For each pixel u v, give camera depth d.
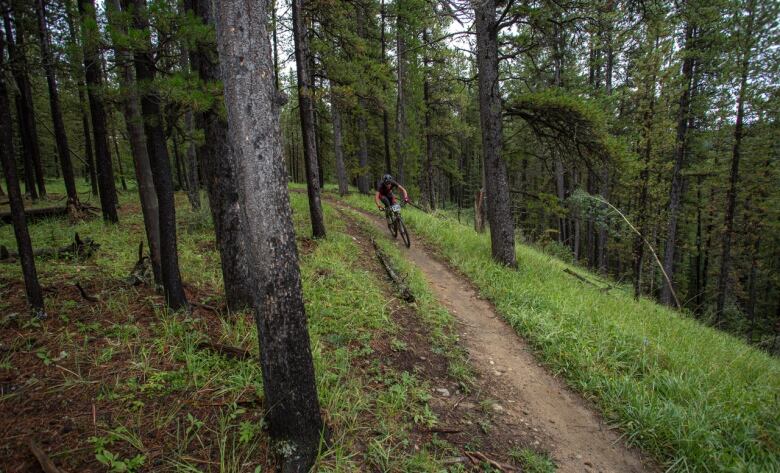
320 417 2.95
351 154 24.09
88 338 3.74
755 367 6.06
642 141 11.37
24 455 2.41
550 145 9.81
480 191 14.20
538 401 4.42
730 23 15.19
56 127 10.80
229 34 2.39
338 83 10.57
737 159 17.80
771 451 3.52
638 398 4.22
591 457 3.60
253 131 2.45
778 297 26.19
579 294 8.40
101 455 2.42
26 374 3.15
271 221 2.54
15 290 4.60
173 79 3.65
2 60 3.87
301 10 8.72
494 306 7.18
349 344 4.73
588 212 10.09
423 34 17.47
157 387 3.24
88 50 3.63
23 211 3.79
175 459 2.61
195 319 4.43
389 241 10.91
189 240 8.38
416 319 5.97
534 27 8.51
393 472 2.95
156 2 3.73
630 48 12.38
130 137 4.66
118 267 5.91
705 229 26.05
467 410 4.01
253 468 2.67
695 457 3.50
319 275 6.88
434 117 20.77
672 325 7.89
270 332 2.65
